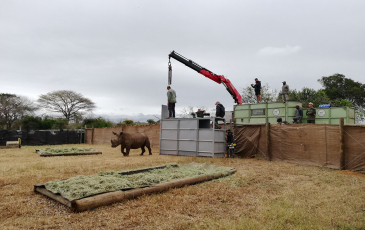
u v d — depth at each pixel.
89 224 4.38
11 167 9.81
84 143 30.06
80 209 4.88
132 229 4.27
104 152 17.72
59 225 4.32
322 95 27.86
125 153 14.99
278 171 9.80
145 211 5.02
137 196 5.88
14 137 25.03
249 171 9.66
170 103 17.17
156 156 14.93
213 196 6.20
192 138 15.41
